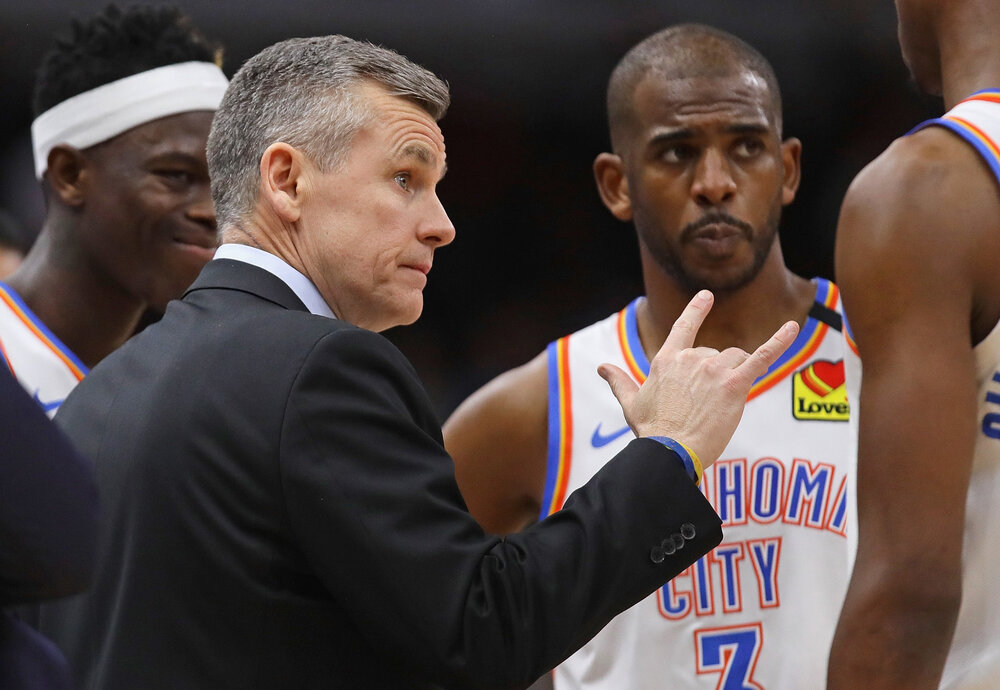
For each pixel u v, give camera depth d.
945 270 6.26
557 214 26.06
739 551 9.07
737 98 8.98
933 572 6.12
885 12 22.66
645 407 6.49
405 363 6.40
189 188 10.38
